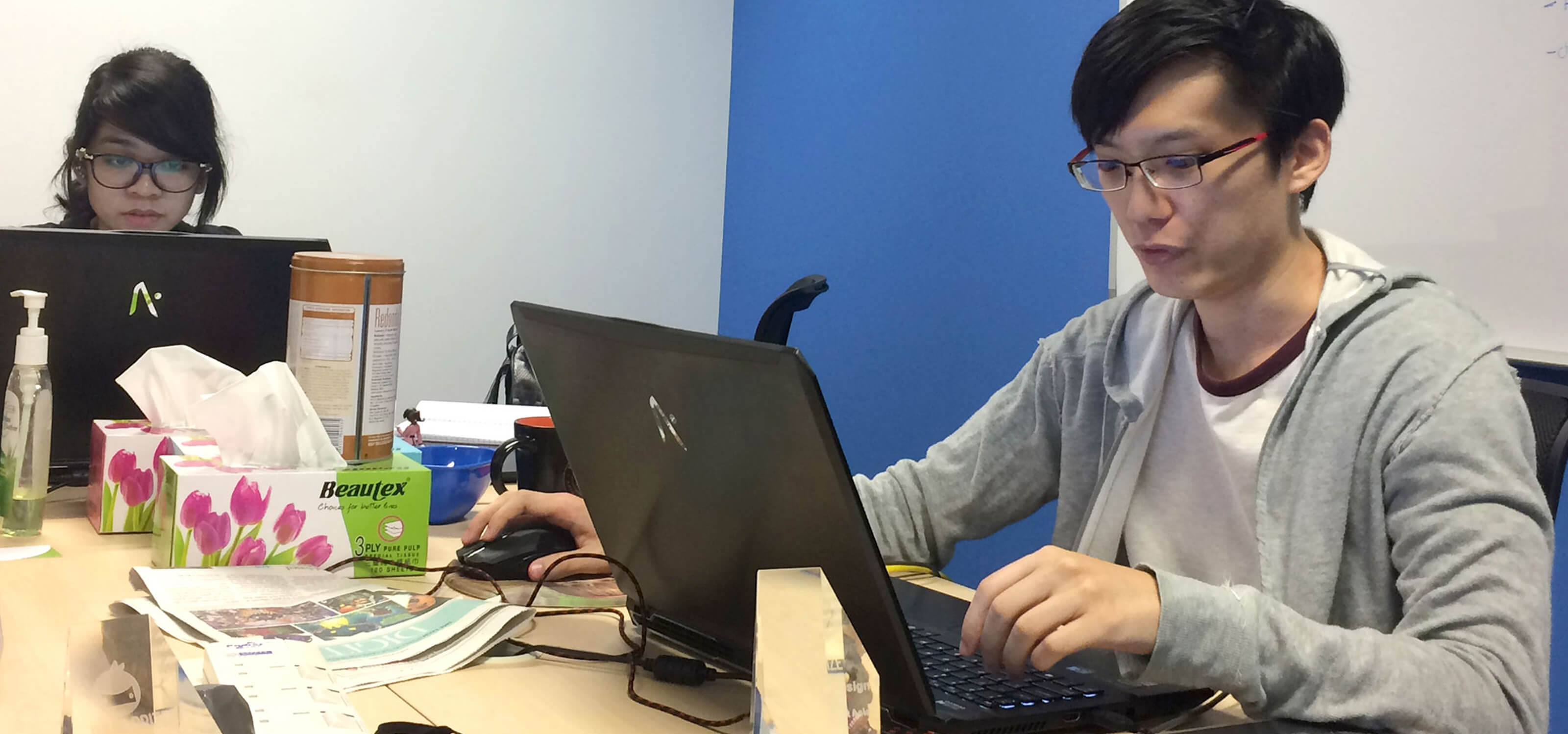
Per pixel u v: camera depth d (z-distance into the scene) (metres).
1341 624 1.17
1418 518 1.06
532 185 3.36
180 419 1.32
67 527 1.33
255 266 1.46
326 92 3.06
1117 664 1.00
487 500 1.64
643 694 0.94
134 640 0.65
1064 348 1.50
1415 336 1.14
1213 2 1.14
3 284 1.33
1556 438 1.20
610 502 1.06
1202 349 1.34
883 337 3.03
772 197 3.45
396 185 3.18
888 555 1.48
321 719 0.78
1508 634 0.95
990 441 1.53
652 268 3.58
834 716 0.64
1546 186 1.79
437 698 0.90
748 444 0.82
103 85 2.60
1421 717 0.90
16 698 0.80
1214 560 1.31
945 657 1.01
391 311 1.29
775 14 3.44
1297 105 1.15
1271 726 0.91
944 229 2.83
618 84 3.46
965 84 2.77
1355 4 2.07
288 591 1.12
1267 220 1.18
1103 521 1.39
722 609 0.99
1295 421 1.20
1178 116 1.13
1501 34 1.84
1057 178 2.52
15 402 1.25
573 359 0.99
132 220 2.67
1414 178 1.98
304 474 1.20
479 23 3.24
